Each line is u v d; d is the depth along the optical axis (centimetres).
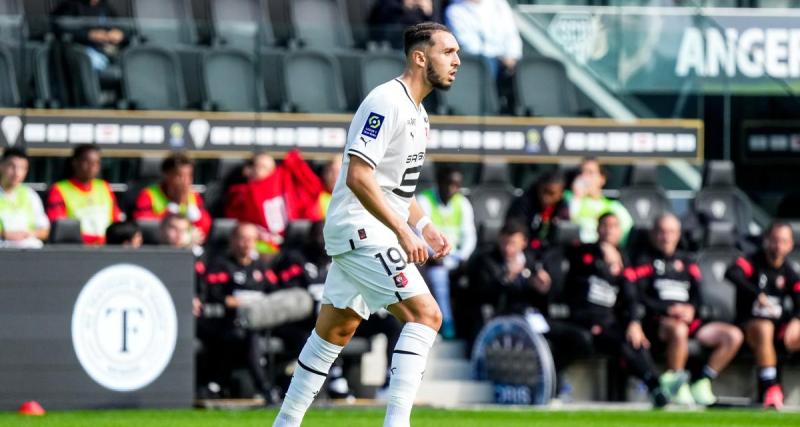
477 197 5028
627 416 3888
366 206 2202
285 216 4638
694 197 5241
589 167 4909
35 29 4831
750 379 4750
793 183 5562
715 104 5403
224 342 4166
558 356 4459
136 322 3766
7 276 3684
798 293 4609
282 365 4319
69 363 3716
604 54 5291
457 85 5128
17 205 4378
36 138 4800
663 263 4531
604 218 4494
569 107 5219
